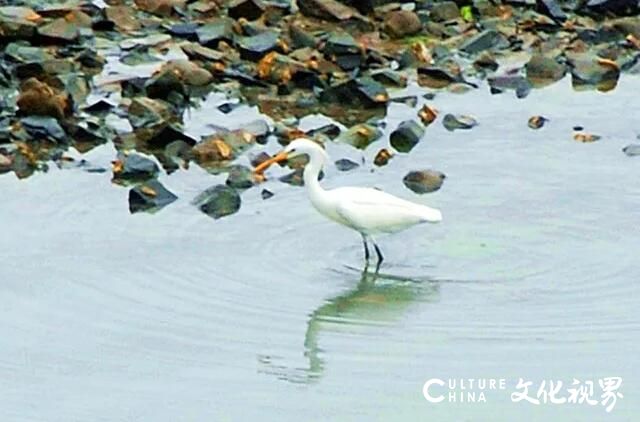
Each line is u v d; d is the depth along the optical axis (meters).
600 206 22.38
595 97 26.70
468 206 22.38
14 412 17.58
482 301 19.77
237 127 24.88
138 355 18.62
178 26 28.25
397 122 25.34
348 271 20.55
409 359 18.50
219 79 26.64
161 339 18.91
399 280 20.33
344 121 25.42
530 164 23.84
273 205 22.36
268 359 18.52
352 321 19.31
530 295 19.91
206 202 22.25
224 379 18.16
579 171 23.61
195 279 20.27
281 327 19.16
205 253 20.95
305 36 27.50
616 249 21.11
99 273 20.41
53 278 20.28
